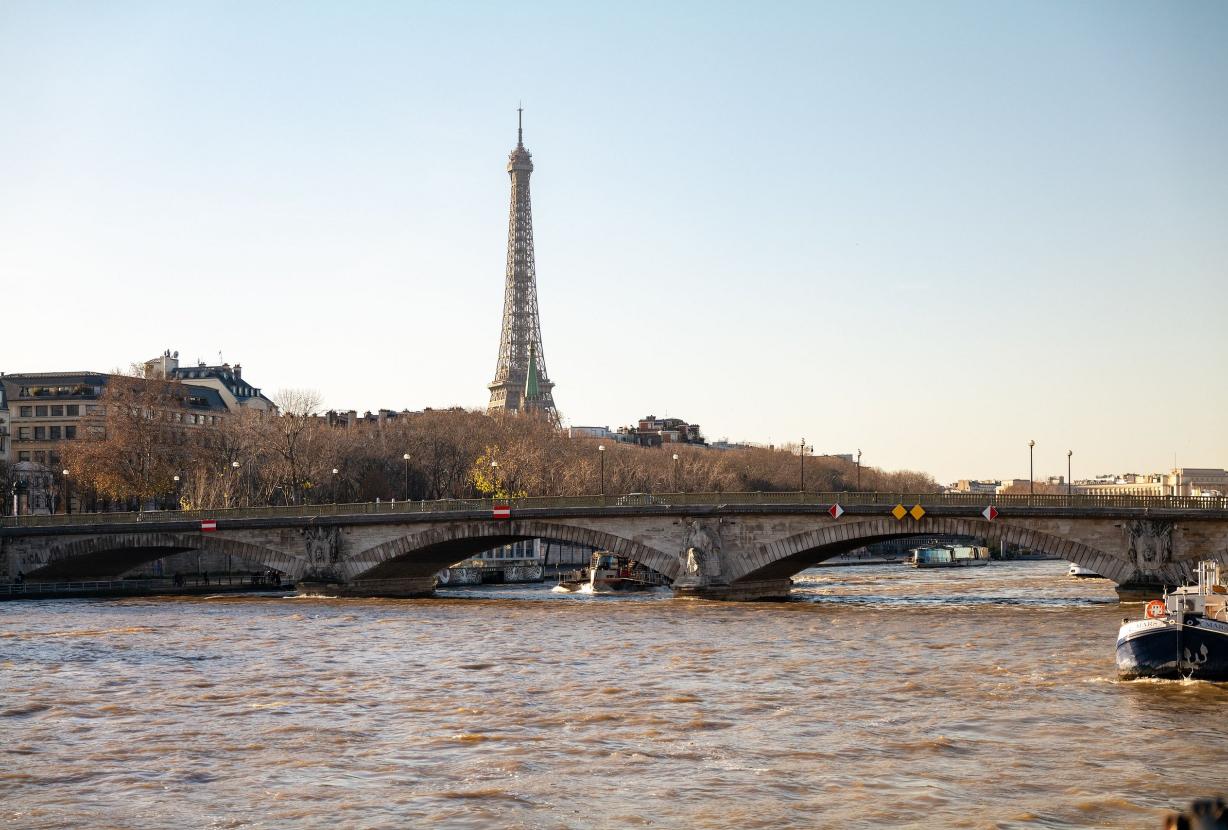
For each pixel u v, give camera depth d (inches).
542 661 2972.4
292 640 3494.1
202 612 4505.4
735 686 2556.6
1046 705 2292.1
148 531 5585.6
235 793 1770.4
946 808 1648.6
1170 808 1642.5
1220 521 4055.1
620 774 1838.1
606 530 4852.4
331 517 5285.4
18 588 5516.7
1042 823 1583.4
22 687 2667.3
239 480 7637.8
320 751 2015.3
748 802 1684.3
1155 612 2501.2
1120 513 4148.6
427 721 2241.6
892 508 4416.8
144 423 7214.6
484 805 1690.5
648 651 3129.9
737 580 4722.0
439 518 5088.6
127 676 2812.5
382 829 1598.2
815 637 3385.8
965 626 3624.5
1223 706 2266.2
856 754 1939.0
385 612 4421.8
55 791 1796.3
